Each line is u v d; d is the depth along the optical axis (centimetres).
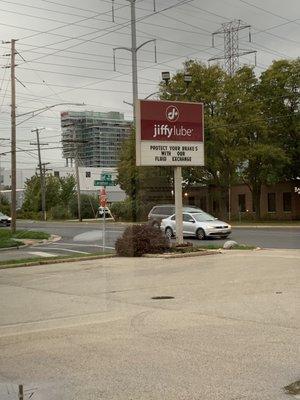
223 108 5209
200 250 2320
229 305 1115
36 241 3481
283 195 6128
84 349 812
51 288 1504
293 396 589
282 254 2169
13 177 3972
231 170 5503
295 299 1155
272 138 5547
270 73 5572
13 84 3978
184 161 2367
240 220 5841
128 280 1584
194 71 5144
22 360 769
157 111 2303
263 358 725
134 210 4388
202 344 808
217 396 590
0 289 1519
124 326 964
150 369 696
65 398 604
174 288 1392
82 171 11100
